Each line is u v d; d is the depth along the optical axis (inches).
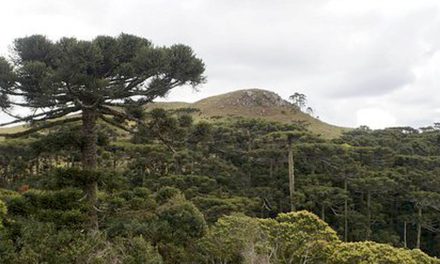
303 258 821.2
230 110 4980.3
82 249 484.1
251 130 2316.7
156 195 815.7
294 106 5438.0
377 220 1876.2
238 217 893.8
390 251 723.4
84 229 553.9
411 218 1847.9
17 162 1552.7
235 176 1950.1
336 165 1964.8
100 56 507.5
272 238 829.2
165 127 644.7
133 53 581.6
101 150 1311.5
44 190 580.4
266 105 5157.5
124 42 580.7
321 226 831.1
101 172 569.3
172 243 727.1
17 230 509.7
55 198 550.3
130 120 638.5
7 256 447.5
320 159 2011.6
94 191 594.6
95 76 536.4
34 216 537.6
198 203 1390.3
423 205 1861.5
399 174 1962.4
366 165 2206.0
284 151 1931.6
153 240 690.8
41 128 594.6
